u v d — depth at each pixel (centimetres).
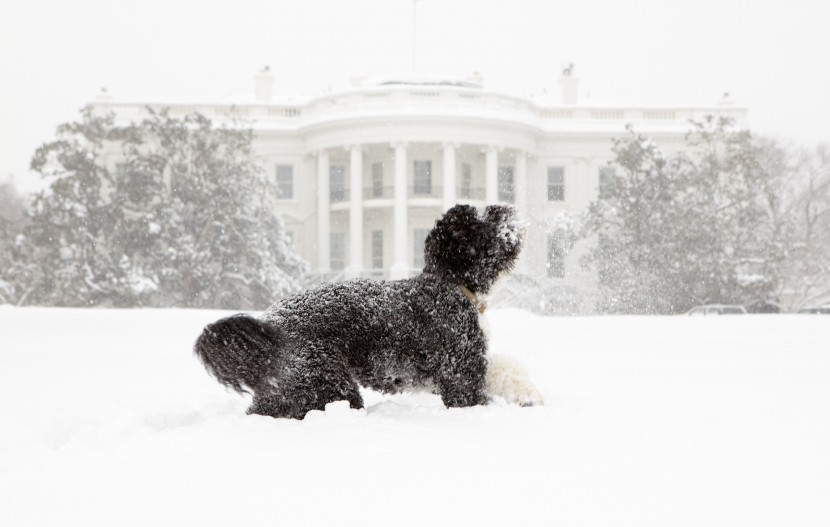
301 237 4797
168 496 221
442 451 278
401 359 366
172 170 4225
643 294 3728
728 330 1257
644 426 331
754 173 4138
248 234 3997
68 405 409
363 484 233
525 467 255
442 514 204
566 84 5291
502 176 4672
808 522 197
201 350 339
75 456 269
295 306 363
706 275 3741
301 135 4775
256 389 345
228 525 195
